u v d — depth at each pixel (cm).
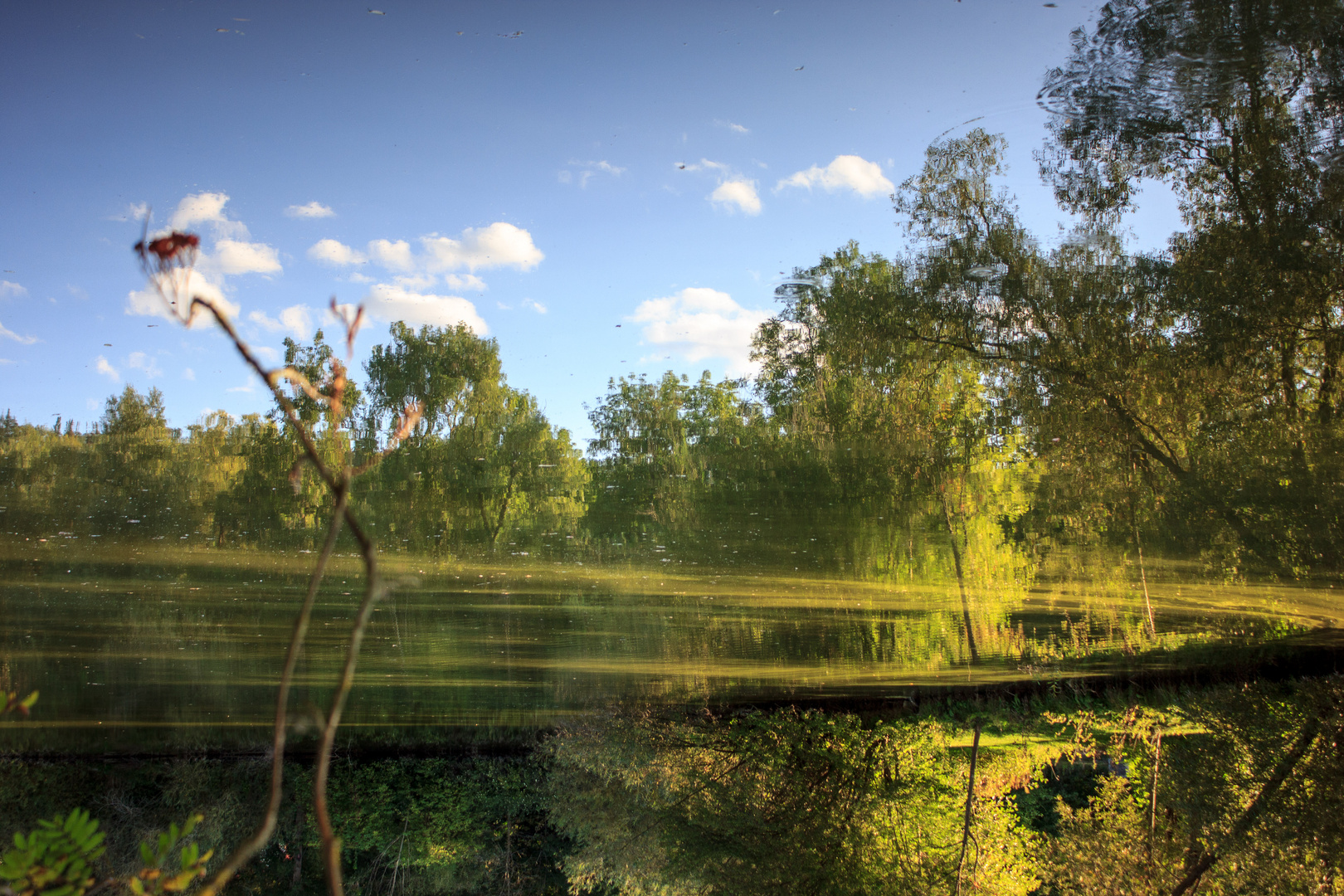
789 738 634
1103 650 520
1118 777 637
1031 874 659
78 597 616
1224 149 391
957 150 493
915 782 624
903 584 585
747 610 635
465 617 647
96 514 607
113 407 600
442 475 630
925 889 605
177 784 646
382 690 654
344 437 596
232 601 627
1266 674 465
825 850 616
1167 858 566
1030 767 727
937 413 554
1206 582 461
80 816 125
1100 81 411
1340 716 450
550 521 652
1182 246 416
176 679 632
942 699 585
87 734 629
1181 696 495
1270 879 489
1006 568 539
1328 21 336
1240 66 368
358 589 632
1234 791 516
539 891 800
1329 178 365
